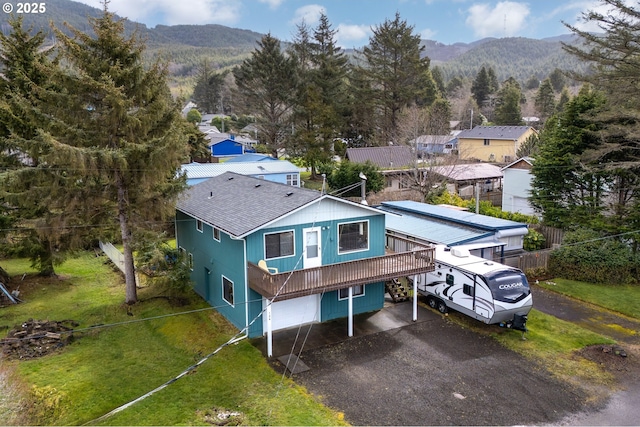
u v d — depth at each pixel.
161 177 16.83
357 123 56.91
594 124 23.78
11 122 18.94
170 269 18.48
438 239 21.14
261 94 54.00
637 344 15.78
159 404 12.10
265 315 16.08
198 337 15.97
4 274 21.17
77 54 16.14
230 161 44.78
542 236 24.56
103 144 16.86
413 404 12.15
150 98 17.38
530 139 52.19
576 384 13.17
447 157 39.97
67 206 16.53
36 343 15.24
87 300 19.55
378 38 55.38
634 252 22.84
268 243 15.88
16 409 12.02
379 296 18.59
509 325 16.28
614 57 22.84
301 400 12.30
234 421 11.38
